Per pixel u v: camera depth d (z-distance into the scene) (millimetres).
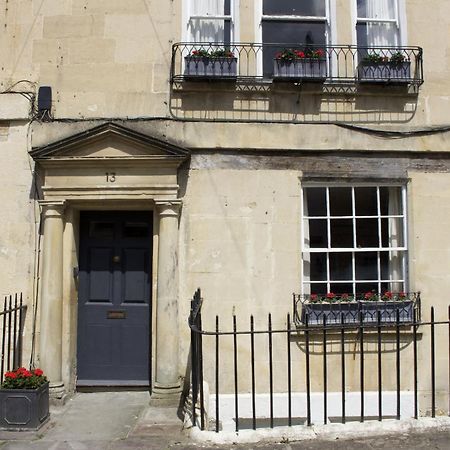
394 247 6711
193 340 4848
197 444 4652
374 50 6898
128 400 6203
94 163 6273
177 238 6344
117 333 6668
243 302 6383
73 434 5094
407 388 6395
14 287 6352
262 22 6930
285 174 6539
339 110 6664
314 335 6379
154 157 6227
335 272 6660
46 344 6109
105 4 6656
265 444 4578
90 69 6574
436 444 4500
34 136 6473
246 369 6324
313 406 6242
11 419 5074
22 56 6590
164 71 6586
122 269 6742
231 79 6504
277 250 6457
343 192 6738
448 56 6828
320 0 7035
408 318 6395
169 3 6699
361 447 4469
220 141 6477
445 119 6727
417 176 6637
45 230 6262
